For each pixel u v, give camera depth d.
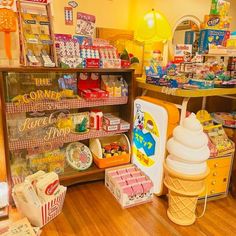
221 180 2.01
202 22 2.81
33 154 1.94
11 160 1.91
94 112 2.12
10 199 1.78
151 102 1.98
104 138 2.38
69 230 1.60
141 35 2.28
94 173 2.16
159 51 2.38
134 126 2.22
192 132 1.62
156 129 1.93
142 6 2.43
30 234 1.48
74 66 1.84
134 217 1.76
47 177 1.68
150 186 1.91
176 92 1.82
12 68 1.59
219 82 1.98
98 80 2.23
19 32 1.75
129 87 2.17
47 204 1.60
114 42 2.33
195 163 1.62
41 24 1.82
